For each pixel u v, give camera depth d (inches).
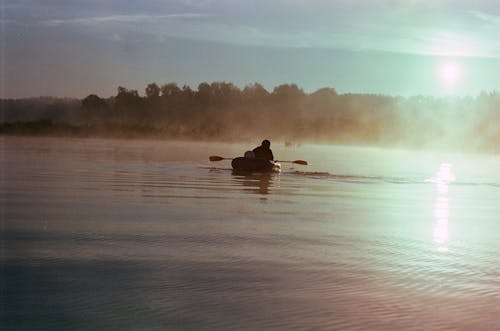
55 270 369.4
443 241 498.6
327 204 711.1
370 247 462.9
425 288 349.7
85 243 446.6
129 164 1278.3
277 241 474.6
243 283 349.1
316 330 275.0
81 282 344.5
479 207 741.3
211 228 520.1
